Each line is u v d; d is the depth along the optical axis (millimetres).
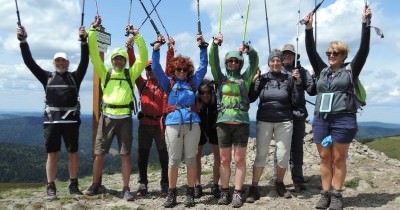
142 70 5051
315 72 4758
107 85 4965
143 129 5215
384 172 6375
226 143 4664
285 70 4992
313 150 8016
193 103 4652
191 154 4625
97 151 5016
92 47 4984
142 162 5258
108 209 4574
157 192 5531
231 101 4629
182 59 4664
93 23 5074
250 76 4801
